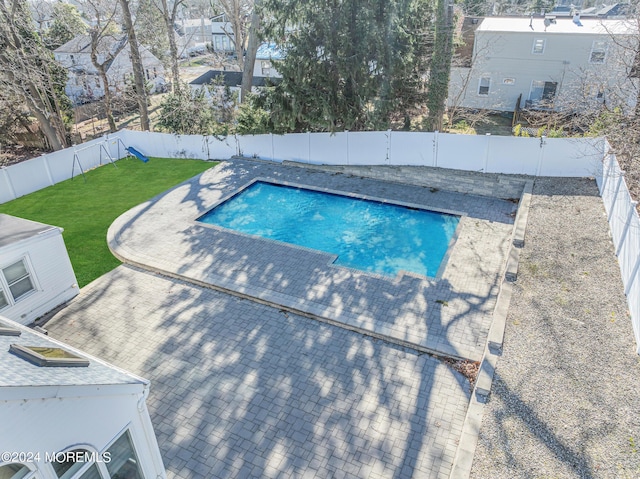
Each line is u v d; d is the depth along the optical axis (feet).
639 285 30.53
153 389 29.96
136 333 34.94
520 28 89.25
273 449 25.88
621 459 22.39
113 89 122.01
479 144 56.03
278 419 27.68
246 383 30.27
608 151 48.57
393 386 29.68
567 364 28.35
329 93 60.90
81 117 108.99
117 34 120.78
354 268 42.14
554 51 86.74
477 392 26.81
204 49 196.24
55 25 122.62
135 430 20.31
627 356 28.53
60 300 38.19
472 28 102.32
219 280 40.37
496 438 24.07
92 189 60.80
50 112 80.28
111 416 18.90
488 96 93.91
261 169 65.00
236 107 83.41
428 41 64.75
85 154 66.80
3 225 37.65
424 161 59.82
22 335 22.58
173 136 70.59
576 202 47.91
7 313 34.50
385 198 55.31
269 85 66.28
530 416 25.13
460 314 35.37
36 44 76.74
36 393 15.53
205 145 70.13
